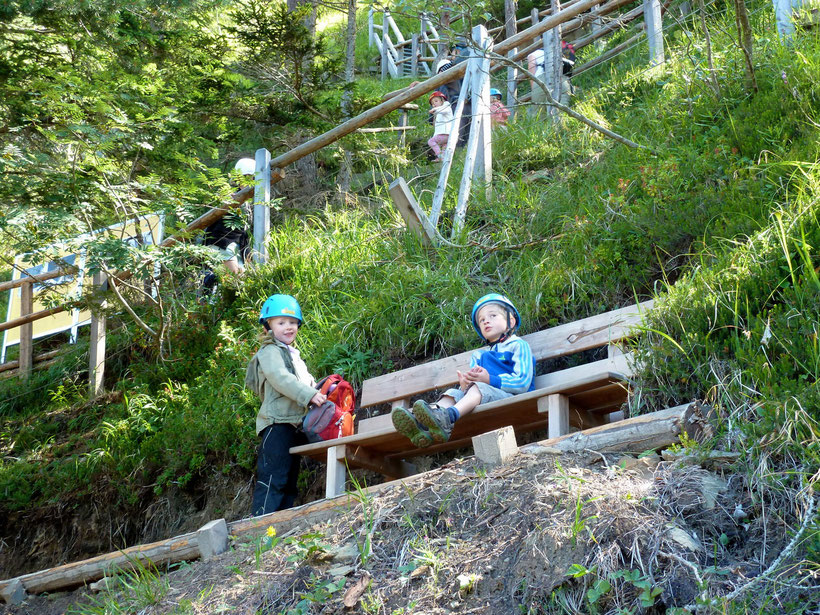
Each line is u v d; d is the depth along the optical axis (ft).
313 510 12.64
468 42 20.56
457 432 14.78
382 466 15.37
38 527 21.77
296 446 15.40
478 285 20.48
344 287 22.86
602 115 27.40
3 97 23.63
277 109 29.45
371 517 11.35
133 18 29.19
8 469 23.54
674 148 20.61
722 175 18.39
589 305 17.85
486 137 24.84
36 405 29.45
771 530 9.13
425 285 20.43
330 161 34.68
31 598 14.66
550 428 12.60
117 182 23.39
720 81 21.90
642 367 13.37
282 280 24.73
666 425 10.91
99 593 13.80
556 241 20.18
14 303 33.78
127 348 28.73
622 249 18.21
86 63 28.84
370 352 20.01
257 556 11.48
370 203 28.22
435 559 10.12
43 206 21.65
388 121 37.65
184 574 12.46
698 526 9.37
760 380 11.21
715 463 10.27
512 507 10.48
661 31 29.25
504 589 9.41
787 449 9.93
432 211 22.90
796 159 16.60
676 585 8.54
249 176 22.91
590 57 38.14
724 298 13.17
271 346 16.03
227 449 19.53
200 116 28.94
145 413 22.70
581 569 8.77
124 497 20.72
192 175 23.88
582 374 14.60
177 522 19.80
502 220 22.13
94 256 21.83
